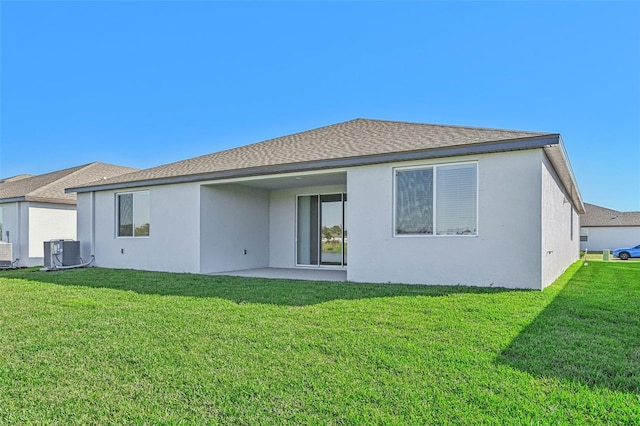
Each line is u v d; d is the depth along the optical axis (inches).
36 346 159.6
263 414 102.3
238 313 213.0
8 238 613.9
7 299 263.9
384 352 147.0
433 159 313.9
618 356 141.9
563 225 474.3
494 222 292.5
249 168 392.2
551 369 129.3
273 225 512.4
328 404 106.7
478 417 98.3
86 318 206.2
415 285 308.3
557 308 219.6
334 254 468.8
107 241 508.7
